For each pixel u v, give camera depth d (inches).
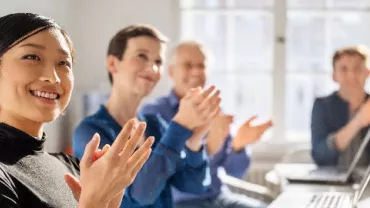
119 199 40.3
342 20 172.2
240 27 173.5
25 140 42.6
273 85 172.6
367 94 120.7
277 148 170.9
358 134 110.9
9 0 119.9
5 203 36.8
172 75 113.7
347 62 119.0
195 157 77.6
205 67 113.1
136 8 171.3
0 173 38.0
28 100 41.8
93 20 171.2
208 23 173.9
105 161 36.8
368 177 71.8
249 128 108.4
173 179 78.5
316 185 94.8
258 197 115.5
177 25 171.6
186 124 66.7
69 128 156.1
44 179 42.0
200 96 66.4
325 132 118.1
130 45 74.7
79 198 38.9
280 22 171.5
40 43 42.3
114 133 71.4
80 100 156.4
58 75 43.1
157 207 72.4
